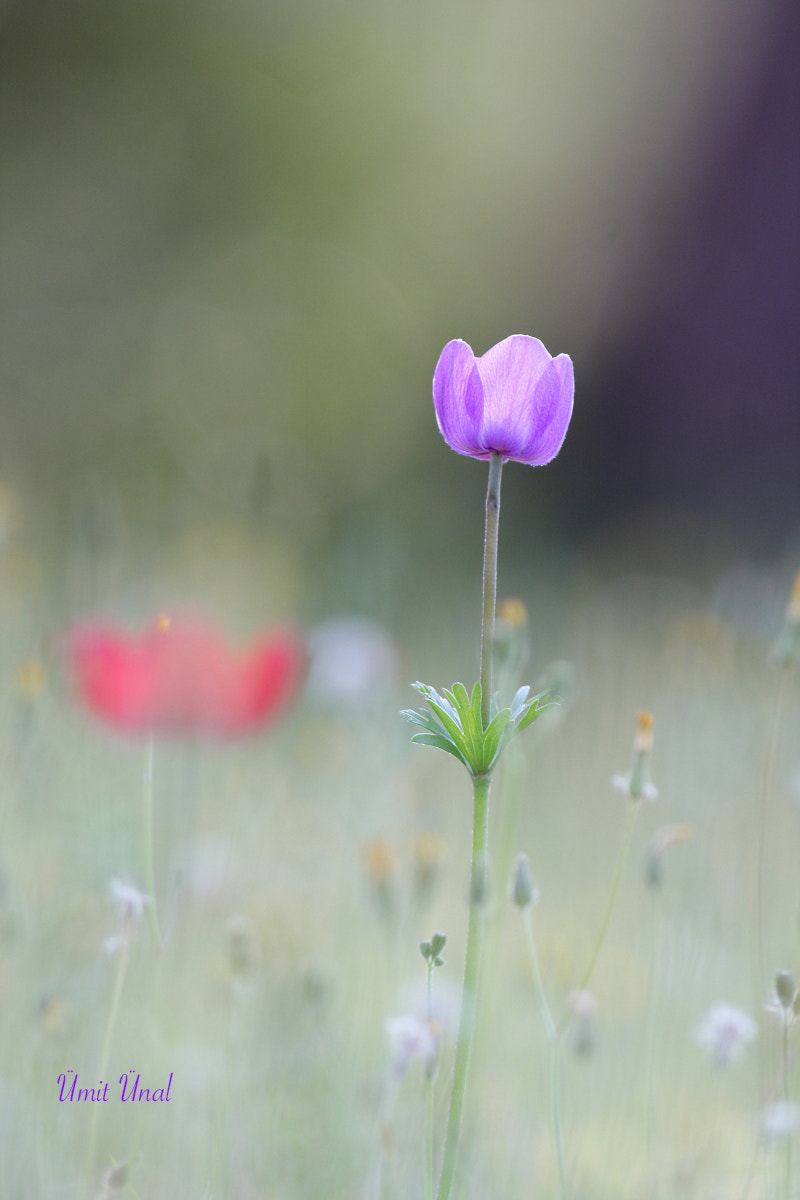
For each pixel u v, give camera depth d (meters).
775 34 21.88
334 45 22.69
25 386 19.22
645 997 5.09
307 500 17.53
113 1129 4.17
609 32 23.28
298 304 22.59
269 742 6.71
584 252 23.58
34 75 21.05
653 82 23.09
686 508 21.75
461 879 6.42
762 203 22.06
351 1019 4.97
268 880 6.01
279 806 6.54
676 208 22.84
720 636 8.65
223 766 6.45
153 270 21.45
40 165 21.00
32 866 5.21
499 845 4.53
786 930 5.83
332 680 7.27
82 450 18.94
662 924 5.56
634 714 8.72
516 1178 4.27
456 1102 2.87
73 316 20.50
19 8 20.80
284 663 4.88
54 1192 3.86
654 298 22.89
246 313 22.08
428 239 23.69
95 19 21.14
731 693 8.12
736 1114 4.83
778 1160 4.20
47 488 15.41
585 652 10.47
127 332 20.78
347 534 13.29
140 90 21.62
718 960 5.51
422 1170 3.85
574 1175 4.27
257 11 21.97
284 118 22.50
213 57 21.91
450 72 23.47
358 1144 4.29
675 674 8.47
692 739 7.24
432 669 10.73
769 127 21.91
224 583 10.46
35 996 4.46
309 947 5.43
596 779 7.71
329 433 22.23
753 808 6.72
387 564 10.74
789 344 21.66
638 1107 4.66
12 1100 4.22
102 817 5.44
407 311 23.42
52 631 5.59
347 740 7.14
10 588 7.88
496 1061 5.02
